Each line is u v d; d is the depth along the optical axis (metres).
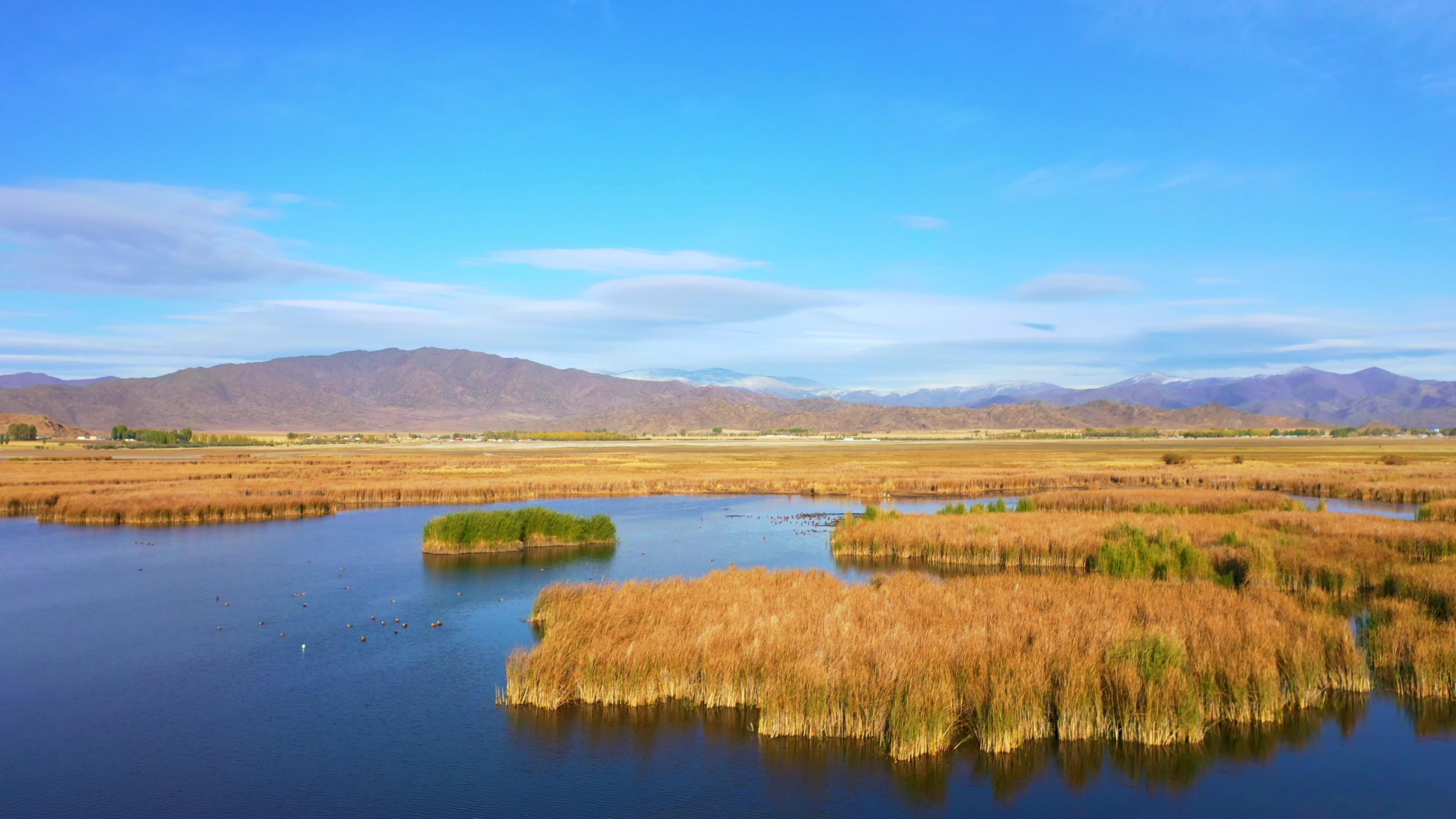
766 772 16.88
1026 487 79.12
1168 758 17.39
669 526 54.44
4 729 19.41
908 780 16.52
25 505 62.03
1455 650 20.59
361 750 18.14
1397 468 91.56
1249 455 140.62
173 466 106.56
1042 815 15.24
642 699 20.25
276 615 29.86
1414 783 16.39
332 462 123.19
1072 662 19.00
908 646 20.00
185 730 19.28
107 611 30.27
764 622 22.64
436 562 40.34
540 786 16.41
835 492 75.69
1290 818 15.08
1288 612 24.02
